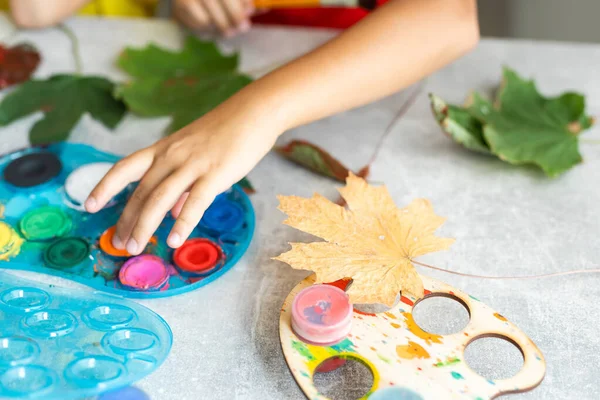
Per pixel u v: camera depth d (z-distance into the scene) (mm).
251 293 552
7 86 801
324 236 551
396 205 632
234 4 882
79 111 751
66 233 600
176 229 545
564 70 813
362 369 496
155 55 827
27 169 661
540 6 1386
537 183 661
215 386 479
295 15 1056
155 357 480
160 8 1356
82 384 446
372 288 511
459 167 684
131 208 585
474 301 520
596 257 578
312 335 480
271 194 650
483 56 845
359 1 1013
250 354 502
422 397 438
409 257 545
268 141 616
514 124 697
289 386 480
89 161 682
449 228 609
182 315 532
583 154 693
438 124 728
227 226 603
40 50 866
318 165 661
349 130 737
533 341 505
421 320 529
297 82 655
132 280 552
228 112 626
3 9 1065
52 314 507
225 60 822
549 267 569
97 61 847
